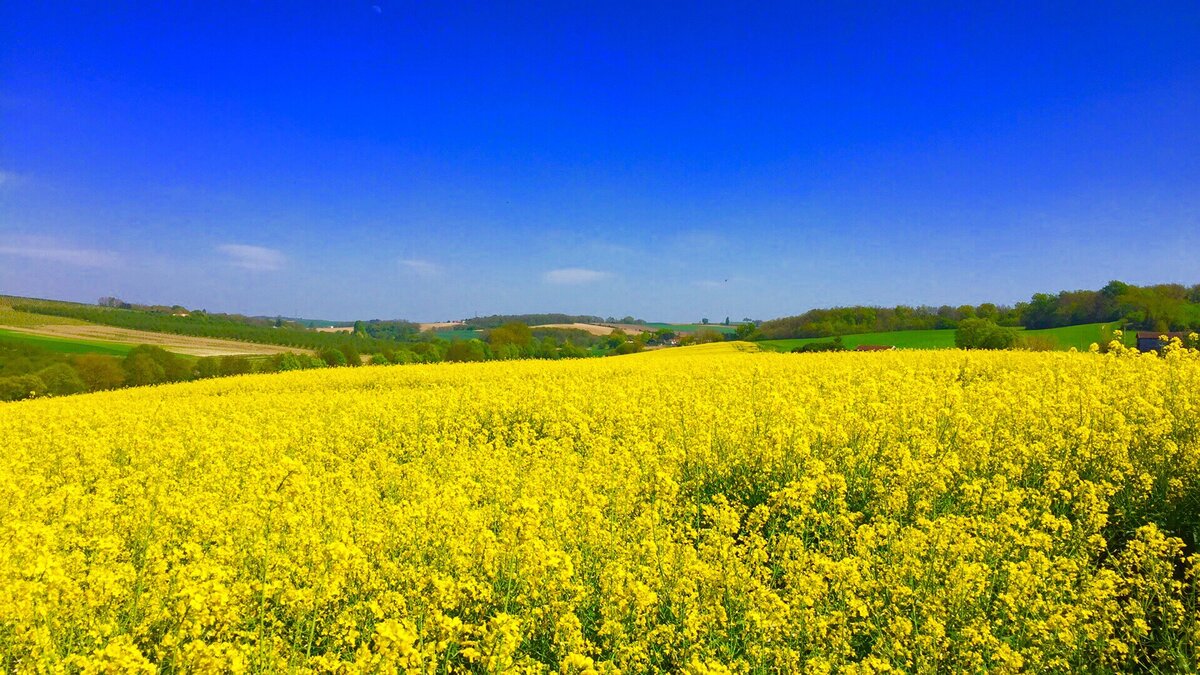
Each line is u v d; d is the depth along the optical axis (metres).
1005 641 5.82
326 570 6.54
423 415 17.62
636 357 45.34
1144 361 17.80
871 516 9.16
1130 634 6.07
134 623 6.20
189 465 12.90
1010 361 22.27
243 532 8.03
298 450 14.55
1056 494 9.04
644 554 7.28
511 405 18.27
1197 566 6.25
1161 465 9.22
